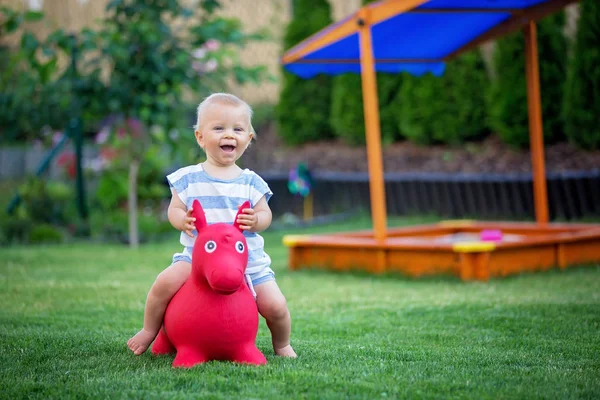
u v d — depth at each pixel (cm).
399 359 330
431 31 764
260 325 431
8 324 416
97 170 1101
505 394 266
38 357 331
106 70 1151
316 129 1342
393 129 1238
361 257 652
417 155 1180
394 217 1088
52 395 270
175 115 875
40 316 444
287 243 685
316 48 724
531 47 751
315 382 280
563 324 409
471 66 1126
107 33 846
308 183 1117
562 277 591
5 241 910
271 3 1501
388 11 619
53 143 1187
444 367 311
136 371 303
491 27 780
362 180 1128
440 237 776
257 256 329
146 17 847
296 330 410
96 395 268
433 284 579
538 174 764
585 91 984
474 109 1131
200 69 891
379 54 827
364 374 296
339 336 393
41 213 992
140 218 1053
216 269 291
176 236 995
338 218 1084
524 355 336
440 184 1052
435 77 1149
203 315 306
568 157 1016
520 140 1055
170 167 1180
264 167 1302
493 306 467
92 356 335
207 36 867
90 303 496
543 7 725
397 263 631
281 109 1358
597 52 966
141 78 835
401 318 443
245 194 332
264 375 290
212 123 330
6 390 277
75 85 850
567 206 935
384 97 1234
